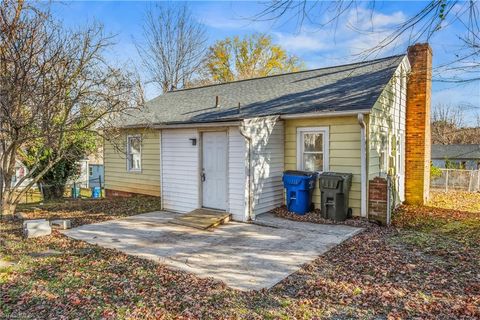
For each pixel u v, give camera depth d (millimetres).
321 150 9031
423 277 4734
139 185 13664
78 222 8695
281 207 9492
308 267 5258
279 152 9438
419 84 11109
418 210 10086
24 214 9820
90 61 9156
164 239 7000
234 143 8523
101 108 9492
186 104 13039
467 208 10609
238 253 6016
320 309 3865
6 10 7562
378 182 7801
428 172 12047
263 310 3846
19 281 4691
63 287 4492
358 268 5148
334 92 9328
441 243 6316
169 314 3758
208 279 4805
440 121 37844
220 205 8945
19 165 14609
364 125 7891
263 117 8594
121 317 3689
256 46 30016
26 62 7539
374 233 7133
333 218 8172
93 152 13547
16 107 7836
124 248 6367
